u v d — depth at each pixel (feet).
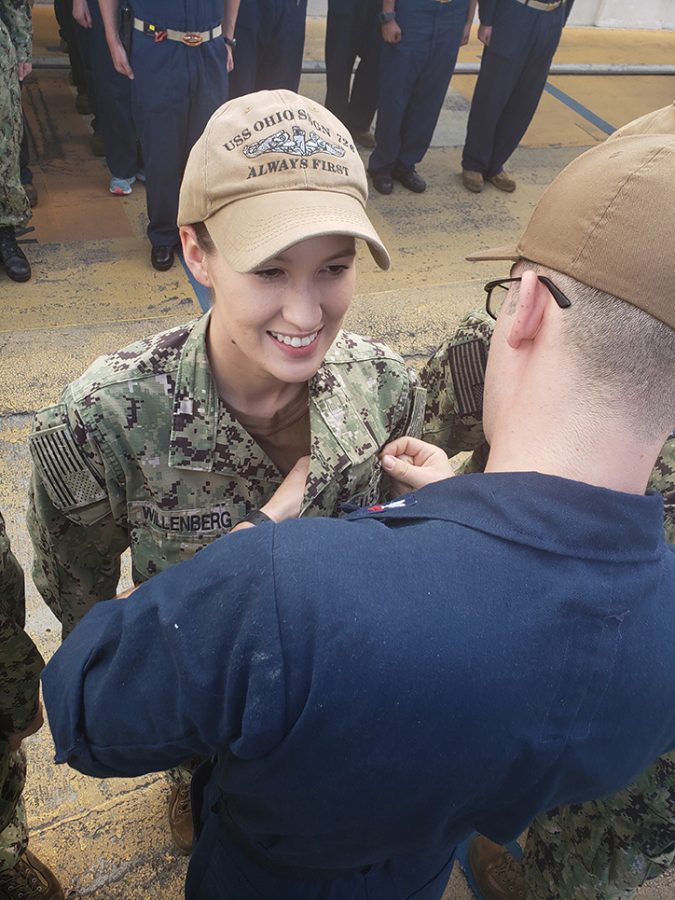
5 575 3.77
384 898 3.41
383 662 2.06
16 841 4.95
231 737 2.32
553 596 2.19
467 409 5.42
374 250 3.29
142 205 13.98
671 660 2.37
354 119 16.80
